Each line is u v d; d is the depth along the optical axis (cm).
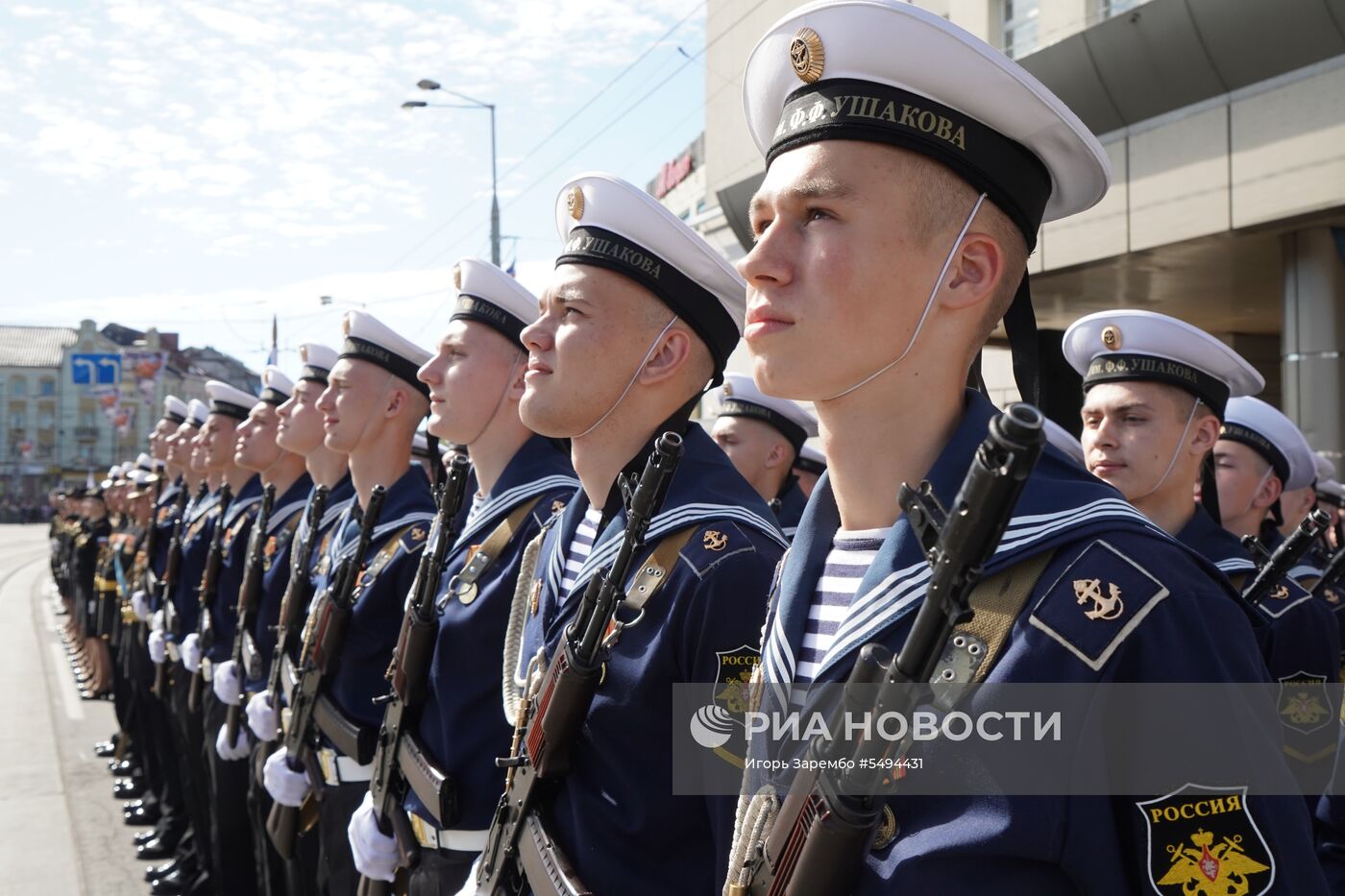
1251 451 391
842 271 129
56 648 1284
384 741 271
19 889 515
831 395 135
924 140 129
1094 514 120
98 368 3903
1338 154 705
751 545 190
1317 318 776
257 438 486
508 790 199
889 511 137
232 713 444
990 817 110
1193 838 108
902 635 123
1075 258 898
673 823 182
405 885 274
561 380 217
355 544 342
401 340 356
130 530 955
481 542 265
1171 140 815
